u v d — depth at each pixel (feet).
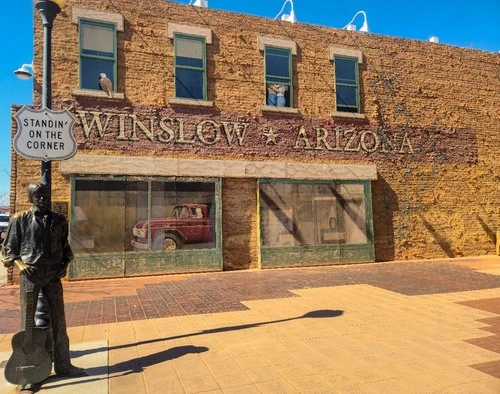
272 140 45.50
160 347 18.16
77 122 38.68
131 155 40.14
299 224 45.60
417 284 33.76
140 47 41.55
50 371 14.12
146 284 35.24
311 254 45.78
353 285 33.53
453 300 27.48
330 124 48.26
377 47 51.44
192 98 43.04
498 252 53.88
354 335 19.69
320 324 21.70
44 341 14.28
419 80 53.11
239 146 44.14
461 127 54.65
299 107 47.16
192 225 41.52
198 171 41.83
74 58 39.27
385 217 50.01
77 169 37.83
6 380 14.46
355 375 14.80
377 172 49.98
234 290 32.04
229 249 43.09
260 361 16.29
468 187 54.08
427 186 52.11
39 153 16.52
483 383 14.02
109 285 34.91
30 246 14.33
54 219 14.96
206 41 43.80
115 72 40.42
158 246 40.14
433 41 57.06
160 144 41.27
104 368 15.57
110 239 38.60
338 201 47.47
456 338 19.12
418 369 15.34
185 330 20.88
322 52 48.67
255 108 45.21
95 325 21.99
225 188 43.42
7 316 25.11
